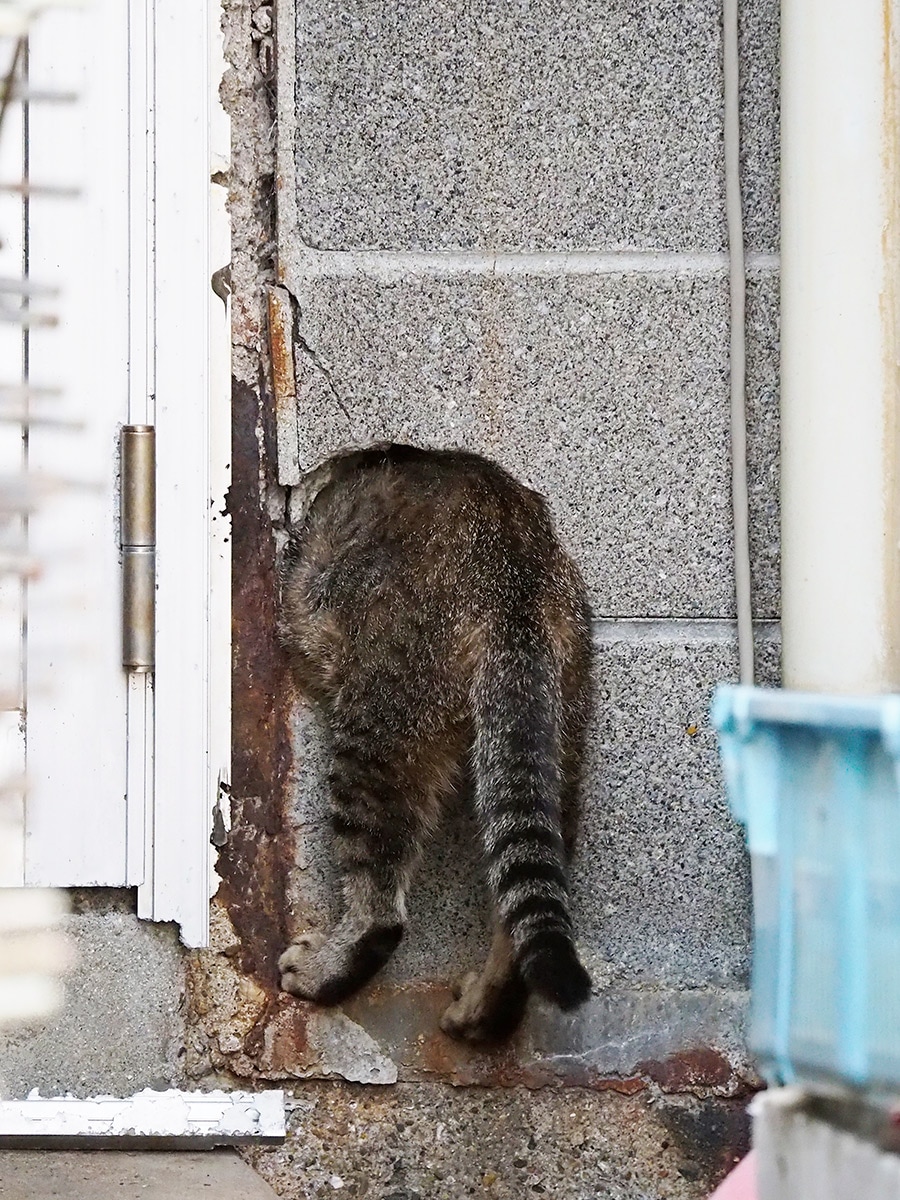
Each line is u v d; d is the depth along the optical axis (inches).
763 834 136.6
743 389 235.0
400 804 235.0
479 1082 234.2
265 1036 233.1
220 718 233.9
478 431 236.1
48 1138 219.3
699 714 238.2
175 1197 199.0
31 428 226.5
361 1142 233.6
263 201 235.8
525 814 221.9
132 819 230.7
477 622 235.3
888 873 126.1
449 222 233.8
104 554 229.8
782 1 230.2
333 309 234.5
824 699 130.1
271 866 236.4
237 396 235.3
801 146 227.0
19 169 226.2
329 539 240.8
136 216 230.8
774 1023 134.6
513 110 233.5
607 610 237.5
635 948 237.6
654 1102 235.3
